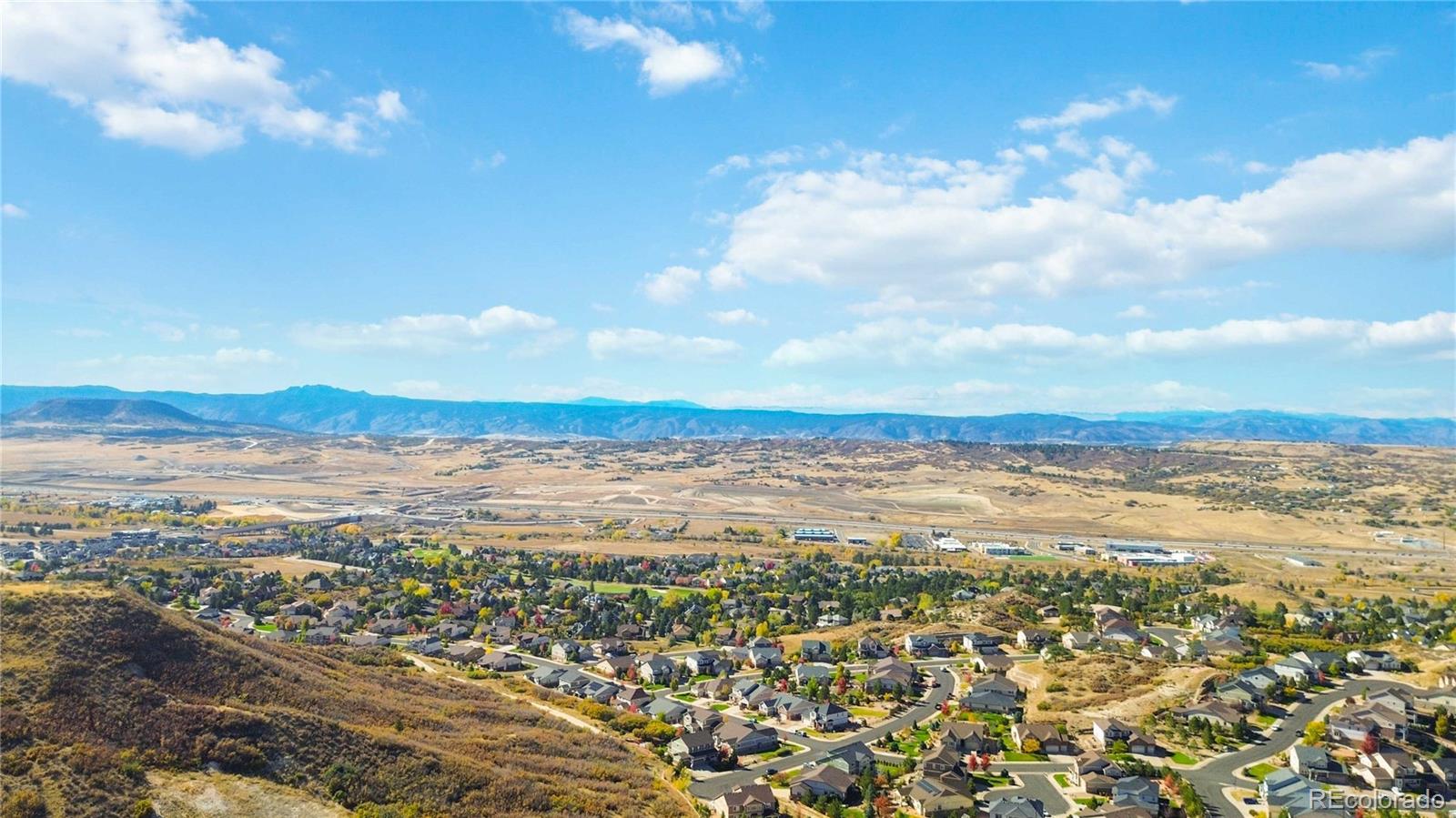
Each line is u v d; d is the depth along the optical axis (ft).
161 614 391.45
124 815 272.72
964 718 510.17
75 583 399.03
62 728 301.84
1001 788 412.57
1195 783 414.62
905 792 403.95
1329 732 465.06
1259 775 422.82
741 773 435.12
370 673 475.72
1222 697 511.40
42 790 273.13
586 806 338.34
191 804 285.02
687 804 380.99
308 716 348.59
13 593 369.09
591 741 437.99
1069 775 427.74
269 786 304.50
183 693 345.10
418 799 315.78
